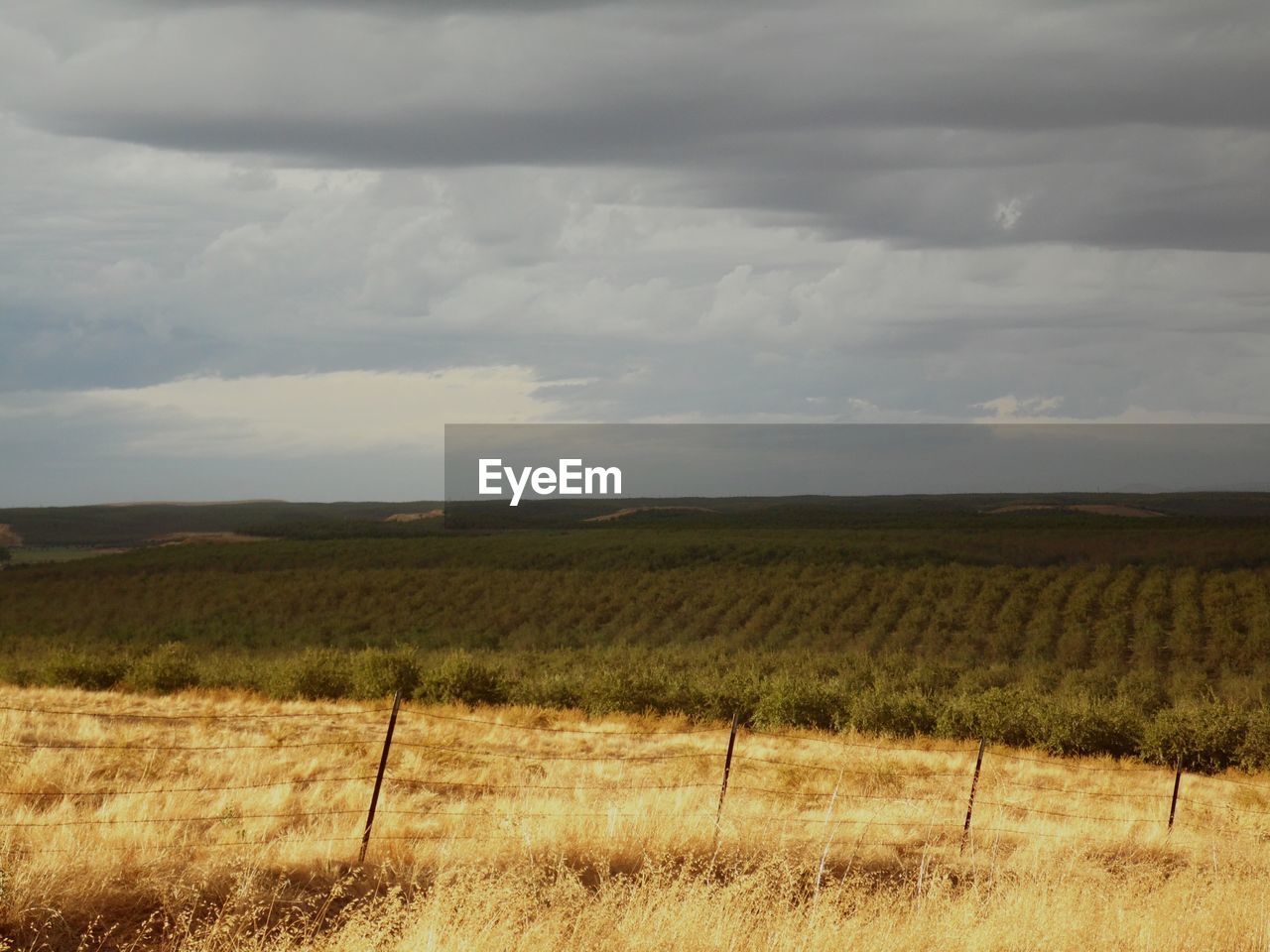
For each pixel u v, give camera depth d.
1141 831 14.07
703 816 10.01
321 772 15.25
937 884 8.85
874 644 60.31
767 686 32.78
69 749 15.90
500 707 31.56
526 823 8.89
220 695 32.09
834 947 6.62
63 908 6.37
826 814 12.20
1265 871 11.20
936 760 23.91
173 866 7.25
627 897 7.18
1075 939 7.14
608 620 71.44
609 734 26.59
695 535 104.12
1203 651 56.00
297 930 6.44
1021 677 48.41
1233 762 28.45
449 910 6.41
